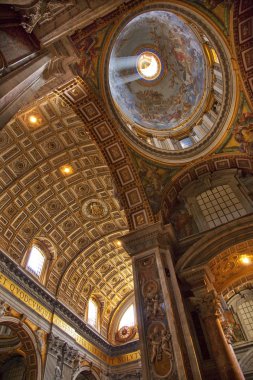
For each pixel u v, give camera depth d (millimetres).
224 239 11867
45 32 7727
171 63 17234
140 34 16938
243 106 12570
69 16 7512
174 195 15000
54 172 19422
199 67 15484
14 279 17938
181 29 15133
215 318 10609
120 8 11062
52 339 19312
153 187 14531
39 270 20641
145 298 10812
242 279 13523
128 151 14648
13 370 21234
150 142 15930
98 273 25719
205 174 14836
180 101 16891
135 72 17859
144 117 16984
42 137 17766
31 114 16484
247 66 11578
